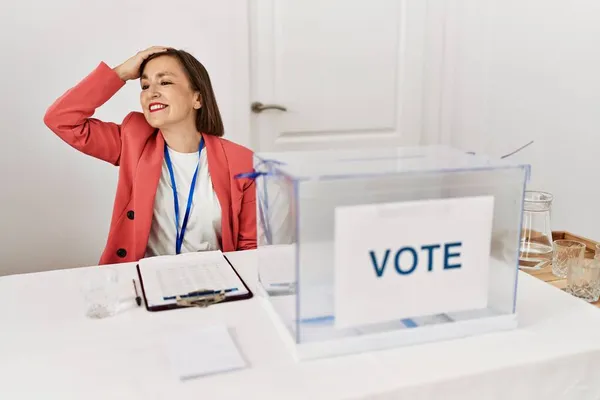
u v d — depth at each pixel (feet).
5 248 6.93
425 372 2.49
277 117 8.05
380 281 2.61
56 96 6.80
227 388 2.36
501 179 2.71
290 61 7.95
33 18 6.53
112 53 6.92
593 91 7.50
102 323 2.95
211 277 3.54
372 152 3.14
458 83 9.01
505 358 2.61
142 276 3.55
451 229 2.67
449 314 2.82
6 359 2.59
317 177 2.43
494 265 2.82
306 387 2.37
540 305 3.19
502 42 8.80
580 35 7.59
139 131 4.63
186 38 7.16
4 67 6.53
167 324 2.94
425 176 2.58
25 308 3.14
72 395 2.31
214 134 4.77
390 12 8.36
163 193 4.58
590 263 3.64
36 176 6.89
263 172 2.88
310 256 2.51
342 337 2.64
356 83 8.41
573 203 8.04
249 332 2.85
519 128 8.74
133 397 2.30
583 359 2.69
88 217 7.22
